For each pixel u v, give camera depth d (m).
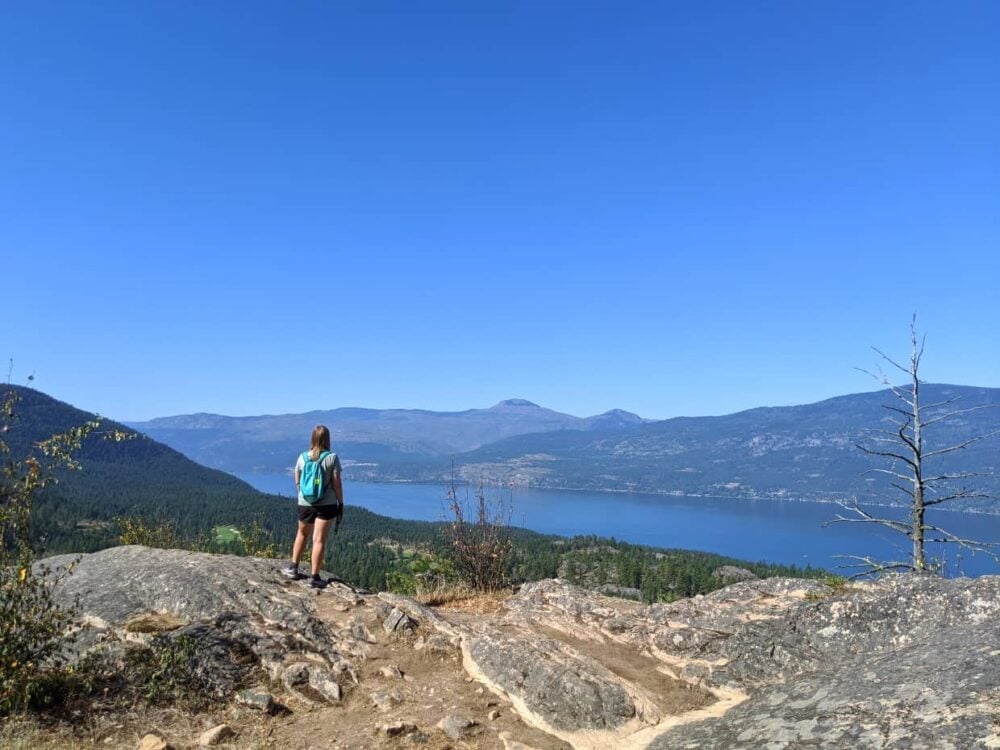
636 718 6.21
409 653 7.66
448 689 6.84
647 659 8.09
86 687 6.08
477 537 12.91
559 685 6.45
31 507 6.75
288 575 9.25
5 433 6.97
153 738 5.51
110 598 7.92
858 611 7.28
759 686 6.89
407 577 13.12
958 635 5.33
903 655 5.26
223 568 8.84
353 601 8.70
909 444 12.99
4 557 6.37
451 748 5.71
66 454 7.09
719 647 7.82
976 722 3.73
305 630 7.62
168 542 17.84
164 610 7.75
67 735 5.58
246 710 6.27
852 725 4.30
